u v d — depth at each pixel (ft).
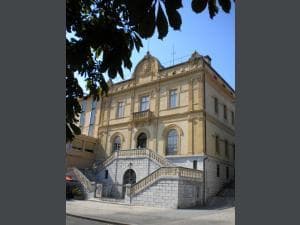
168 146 88.53
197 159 80.89
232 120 107.45
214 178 85.10
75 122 12.82
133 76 105.19
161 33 7.49
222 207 71.05
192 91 88.33
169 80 94.58
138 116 96.53
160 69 97.86
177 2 7.49
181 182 67.92
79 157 101.81
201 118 83.71
